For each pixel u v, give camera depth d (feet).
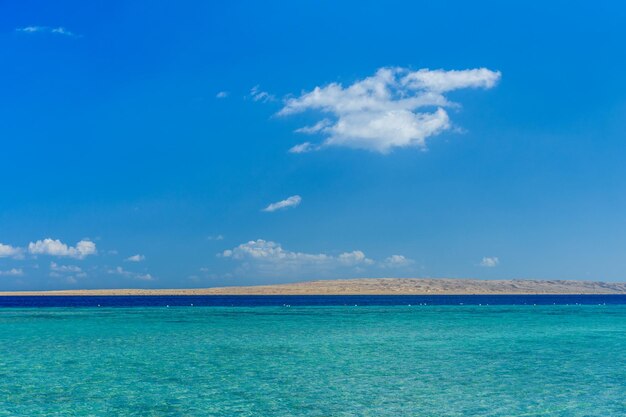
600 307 374.63
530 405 90.12
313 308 357.82
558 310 331.57
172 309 344.90
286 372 116.06
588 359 132.87
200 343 160.97
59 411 87.15
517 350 147.64
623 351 146.10
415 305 414.21
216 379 109.29
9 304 458.09
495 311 318.65
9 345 155.43
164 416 84.38
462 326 216.54
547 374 114.01
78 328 205.57
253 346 154.30
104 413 86.07
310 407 88.99
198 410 87.45
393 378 110.11
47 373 115.03
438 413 85.56
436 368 120.67
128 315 279.08
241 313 297.74
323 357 135.33
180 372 116.16
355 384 104.88
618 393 97.96
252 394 97.25
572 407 88.89
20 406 89.76
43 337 175.01
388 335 182.39
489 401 92.48
